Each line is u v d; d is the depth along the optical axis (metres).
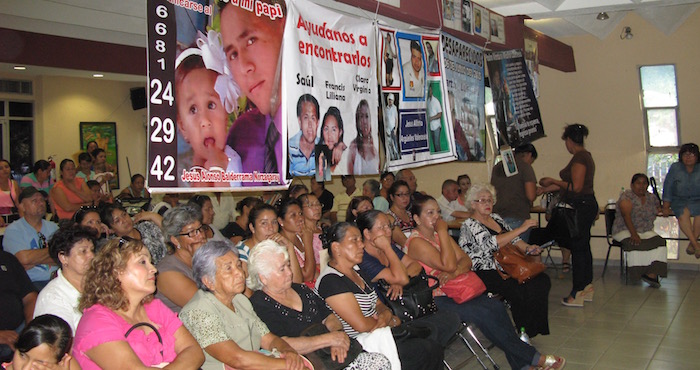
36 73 9.49
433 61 6.10
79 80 12.16
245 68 4.01
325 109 4.69
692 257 9.68
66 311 3.29
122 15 6.27
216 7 3.80
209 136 3.73
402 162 5.57
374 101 5.21
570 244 7.26
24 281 3.96
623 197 8.55
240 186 3.93
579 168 7.15
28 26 6.90
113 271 2.75
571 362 5.29
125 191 9.30
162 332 2.90
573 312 7.03
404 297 4.30
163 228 3.85
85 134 12.26
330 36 4.77
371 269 4.38
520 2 7.78
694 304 7.23
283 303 3.60
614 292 8.03
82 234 3.39
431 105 6.07
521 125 7.68
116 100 12.71
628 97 10.10
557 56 9.66
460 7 6.56
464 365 4.94
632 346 5.70
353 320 3.79
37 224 4.82
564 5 7.69
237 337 3.17
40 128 11.77
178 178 3.53
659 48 9.88
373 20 5.24
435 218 4.97
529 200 7.72
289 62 4.35
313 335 3.51
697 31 9.64
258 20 4.11
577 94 10.44
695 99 9.75
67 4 5.79
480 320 4.82
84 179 8.27
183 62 3.58
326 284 3.87
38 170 8.12
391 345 3.71
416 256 4.97
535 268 5.38
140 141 13.10
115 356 2.60
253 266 3.53
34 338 2.48
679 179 8.81
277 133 4.26
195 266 3.18
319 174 4.62
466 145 6.71
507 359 4.98
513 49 7.86
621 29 10.05
